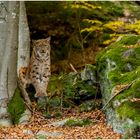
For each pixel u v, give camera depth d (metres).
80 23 25.44
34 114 16.03
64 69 22.73
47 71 17.14
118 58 15.35
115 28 21.11
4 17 15.52
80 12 25.53
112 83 14.38
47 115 15.98
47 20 26.44
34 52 17.08
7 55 15.62
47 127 14.26
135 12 25.27
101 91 15.95
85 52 24.09
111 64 15.30
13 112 15.51
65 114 16.19
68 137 12.42
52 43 25.20
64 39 25.33
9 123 15.07
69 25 25.94
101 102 16.34
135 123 11.82
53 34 25.64
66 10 26.70
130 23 22.30
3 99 15.39
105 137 12.10
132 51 15.45
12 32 15.66
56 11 26.92
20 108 15.66
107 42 20.55
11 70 15.72
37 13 26.92
